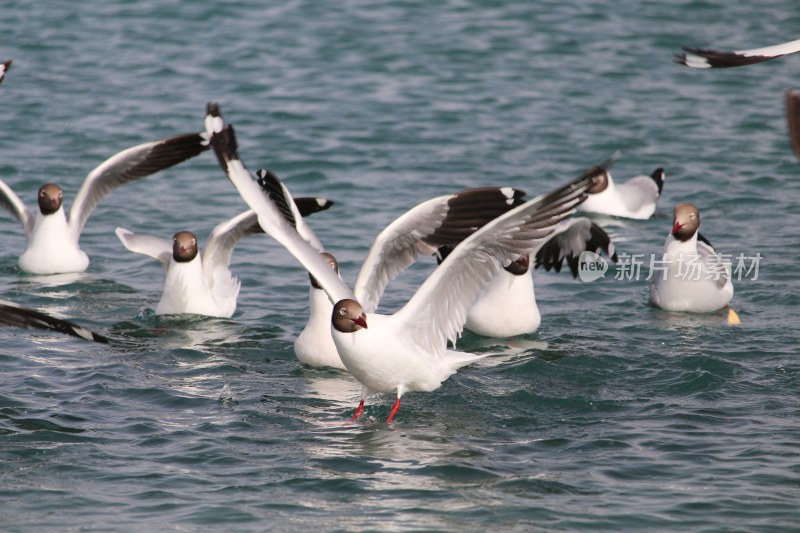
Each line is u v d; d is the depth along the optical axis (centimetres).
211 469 1103
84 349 1455
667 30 3491
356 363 1188
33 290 1714
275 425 1219
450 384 1353
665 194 2255
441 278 1163
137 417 1231
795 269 1814
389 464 1119
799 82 3058
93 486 1062
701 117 2758
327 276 1183
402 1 3816
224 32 3416
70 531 973
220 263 1678
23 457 1120
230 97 2838
